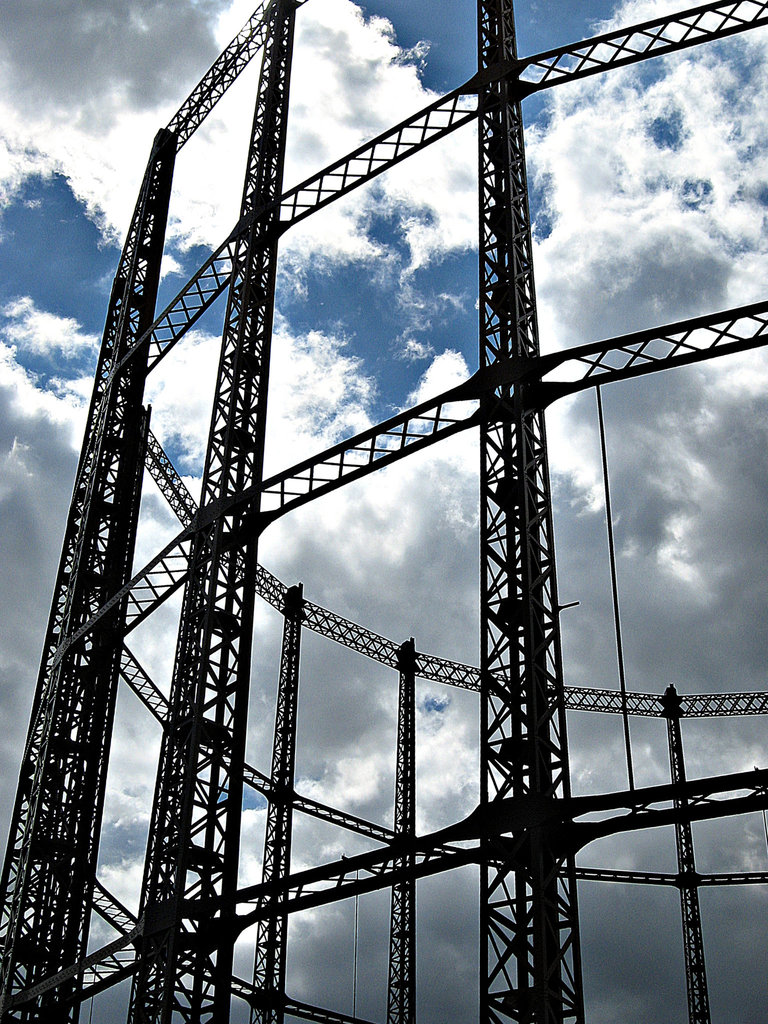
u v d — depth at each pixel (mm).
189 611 26359
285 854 41781
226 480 27469
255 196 31641
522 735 19156
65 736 31094
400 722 45250
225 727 24984
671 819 17531
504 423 21828
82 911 29859
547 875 17875
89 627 31250
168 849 23688
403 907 41344
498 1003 17406
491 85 26109
